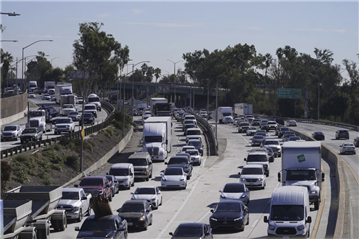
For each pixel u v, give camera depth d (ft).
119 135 359.87
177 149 339.16
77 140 266.36
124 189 200.75
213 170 257.55
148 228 130.72
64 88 550.36
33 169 196.75
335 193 182.39
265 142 315.58
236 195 157.38
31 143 221.66
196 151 282.77
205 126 474.90
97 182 166.91
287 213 113.39
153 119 303.48
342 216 125.90
